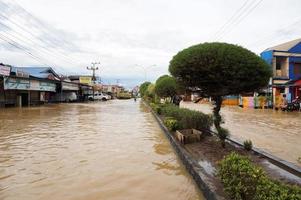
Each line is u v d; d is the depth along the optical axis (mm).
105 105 41594
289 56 32656
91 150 9164
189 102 51812
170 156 8453
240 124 15812
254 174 3971
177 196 5258
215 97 7891
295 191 3533
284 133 12336
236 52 6789
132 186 5789
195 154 7484
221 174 4754
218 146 8500
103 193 5387
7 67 29078
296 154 8227
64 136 11977
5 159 7953
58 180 6129
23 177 6336
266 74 7148
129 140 11156
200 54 6859
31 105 36844
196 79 7266
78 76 70750
